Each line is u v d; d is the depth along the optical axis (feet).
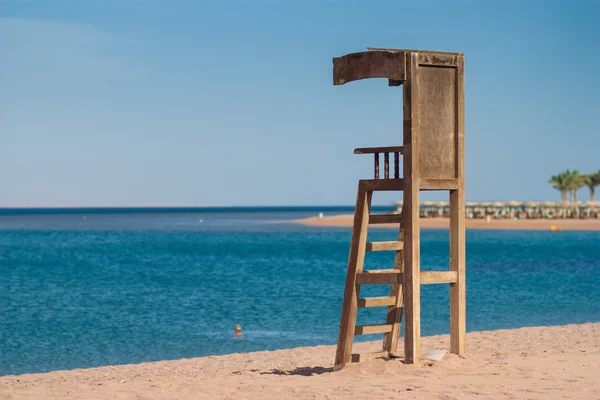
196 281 142.51
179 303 107.24
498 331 66.33
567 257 201.05
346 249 255.29
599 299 104.94
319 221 618.85
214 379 40.06
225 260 204.23
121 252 248.11
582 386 33.73
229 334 78.13
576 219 541.34
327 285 130.72
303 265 182.70
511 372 37.04
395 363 38.24
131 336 77.87
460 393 32.30
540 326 73.97
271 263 191.31
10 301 112.57
